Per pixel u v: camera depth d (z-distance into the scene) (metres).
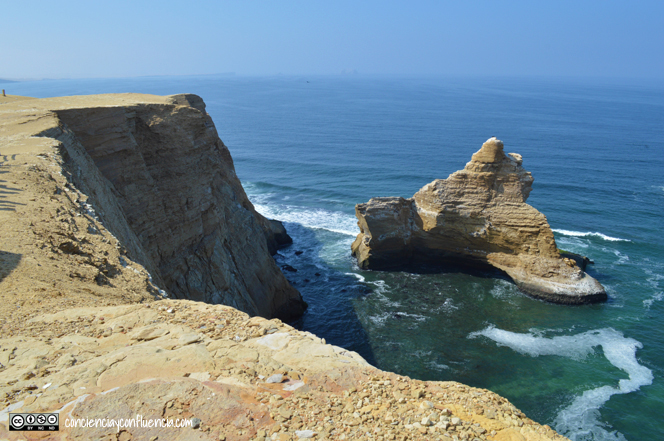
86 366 7.99
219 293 29.67
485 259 44.09
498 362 30.45
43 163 17.58
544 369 29.66
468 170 43.50
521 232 41.50
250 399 7.68
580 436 23.97
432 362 30.53
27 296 10.51
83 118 23.27
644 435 24.02
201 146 29.89
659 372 29.22
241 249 34.78
